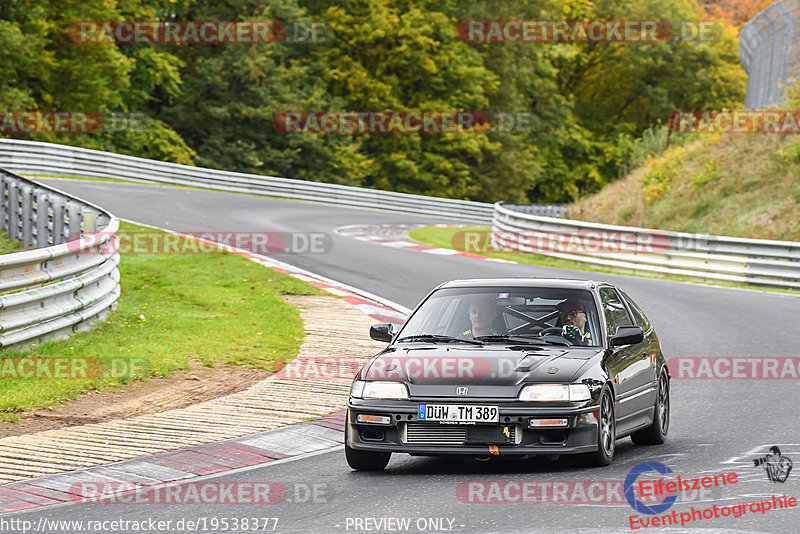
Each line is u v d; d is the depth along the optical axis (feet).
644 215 313.12
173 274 180.04
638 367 81.30
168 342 123.65
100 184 372.17
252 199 395.34
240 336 131.54
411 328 81.46
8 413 90.43
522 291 82.33
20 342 110.52
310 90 568.00
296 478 71.15
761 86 395.34
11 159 382.42
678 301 184.55
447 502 62.28
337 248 248.73
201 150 554.87
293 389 105.19
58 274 117.08
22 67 464.24
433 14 616.80
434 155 619.67
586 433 69.77
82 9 485.97
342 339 135.13
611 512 58.70
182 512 61.62
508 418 69.00
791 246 216.74
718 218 288.30
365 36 591.37
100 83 486.79
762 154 308.19
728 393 107.14
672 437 86.74
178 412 93.71
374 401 71.20
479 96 628.28
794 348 135.13
